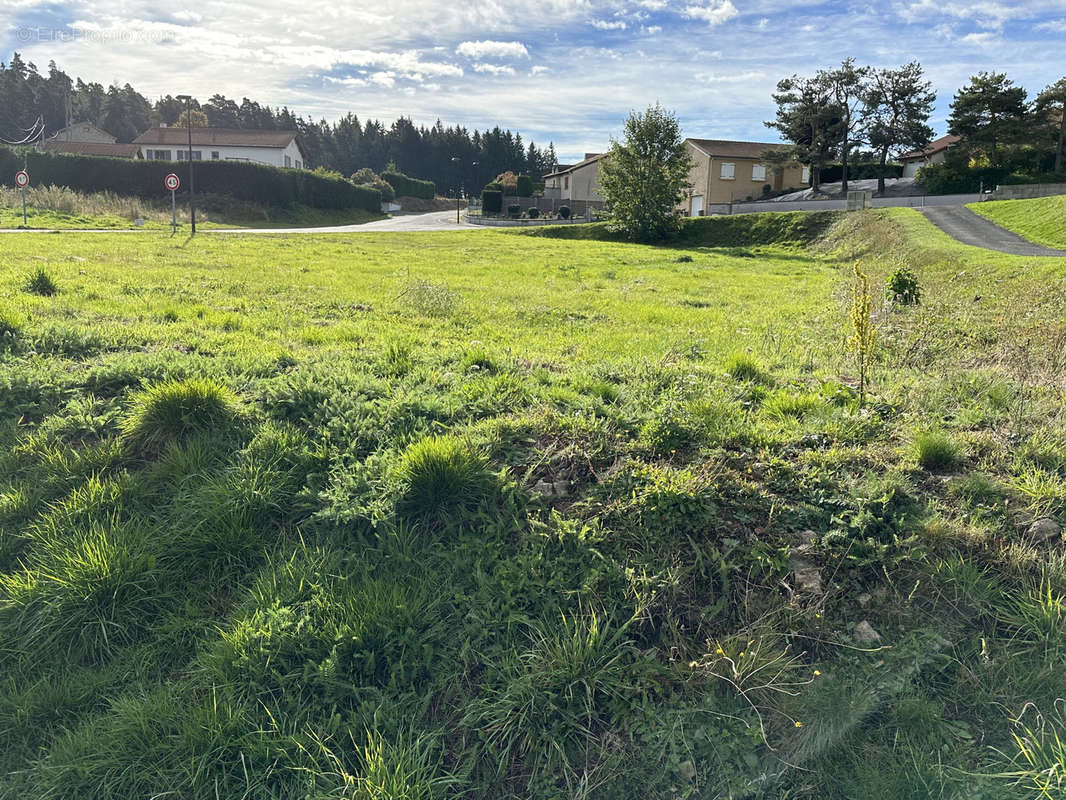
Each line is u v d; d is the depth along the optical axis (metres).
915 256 25.09
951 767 3.12
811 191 65.19
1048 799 2.89
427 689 3.54
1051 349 7.62
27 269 13.53
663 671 3.55
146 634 3.89
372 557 4.15
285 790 3.17
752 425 5.34
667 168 48.72
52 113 107.75
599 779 3.19
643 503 4.29
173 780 3.21
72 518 4.42
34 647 3.77
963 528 4.05
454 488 4.43
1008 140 54.59
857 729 3.31
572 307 12.95
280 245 26.92
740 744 3.27
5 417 5.36
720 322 11.56
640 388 6.23
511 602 3.84
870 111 57.22
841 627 3.71
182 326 8.62
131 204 45.66
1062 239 27.19
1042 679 3.38
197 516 4.40
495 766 3.27
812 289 18.41
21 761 3.36
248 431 5.18
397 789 3.06
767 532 4.17
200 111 108.50
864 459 4.78
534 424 5.22
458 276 18.75
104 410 5.43
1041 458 4.72
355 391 5.77
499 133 143.25
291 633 3.67
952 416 5.57
